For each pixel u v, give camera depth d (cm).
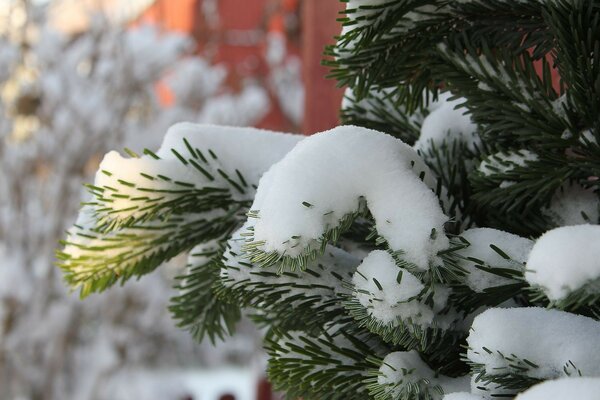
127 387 627
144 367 648
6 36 669
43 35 667
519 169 100
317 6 256
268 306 107
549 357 92
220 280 104
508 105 101
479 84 103
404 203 96
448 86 105
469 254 97
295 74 975
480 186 102
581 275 85
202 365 704
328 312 106
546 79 100
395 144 99
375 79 107
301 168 97
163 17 947
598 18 98
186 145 109
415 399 99
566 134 99
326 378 104
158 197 107
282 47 959
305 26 266
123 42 681
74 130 651
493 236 98
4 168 640
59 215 636
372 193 97
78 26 698
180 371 680
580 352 91
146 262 113
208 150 111
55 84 655
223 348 686
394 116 120
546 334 92
